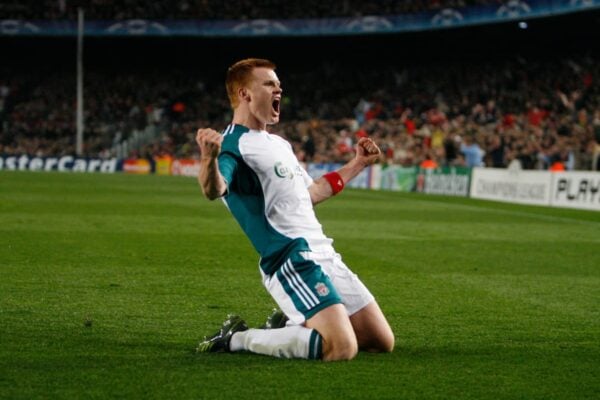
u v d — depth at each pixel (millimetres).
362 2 54562
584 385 6379
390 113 52438
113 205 24781
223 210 23969
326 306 6793
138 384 6078
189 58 64062
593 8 39594
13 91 62969
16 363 6664
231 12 58062
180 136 58656
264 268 7070
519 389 6215
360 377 6402
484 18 46406
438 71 54875
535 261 14469
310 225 7082
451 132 44625
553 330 8641
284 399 5777
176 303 9672
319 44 61062
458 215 24672
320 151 50656
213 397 5781
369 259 14242
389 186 41469
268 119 7078
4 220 19031
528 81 48125
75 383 6086
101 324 8367
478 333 8414
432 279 12125
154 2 59031
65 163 56750
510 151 39281
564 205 29391
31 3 59531
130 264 12719
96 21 59125
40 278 11172
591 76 44875
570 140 38062
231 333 7133
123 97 62500
